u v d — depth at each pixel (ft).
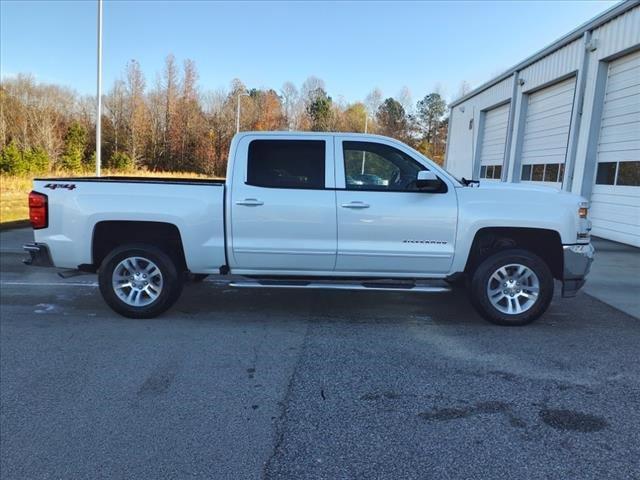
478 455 9.37
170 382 12.59
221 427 10.39
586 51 43.34
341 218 16.93
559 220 16.69
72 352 14.61
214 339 15.81
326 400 11.64
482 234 17.34
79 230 17.19
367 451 9.52
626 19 38.17
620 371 13.39
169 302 17.80
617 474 8.77
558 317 18.57
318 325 17.34
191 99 212.02
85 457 9.31
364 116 266.77
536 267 16.87
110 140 196.85
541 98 55.42
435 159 253.24
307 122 254.88
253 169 17.26
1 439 9.92
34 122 178.81
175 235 18.16
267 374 13.10
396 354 14.57
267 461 9.20
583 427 10.41
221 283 23.85
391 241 17.02
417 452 9.48
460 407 11.31
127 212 17.10
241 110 222.07
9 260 29.27
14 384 12.44
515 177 60.54
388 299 21.13
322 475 8.77
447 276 17.39
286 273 17.49
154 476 8.75
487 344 15.47
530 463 9.11
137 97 200.34
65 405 11.34
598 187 42.57
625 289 23.30
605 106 42.04
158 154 207.92
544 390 12.19
